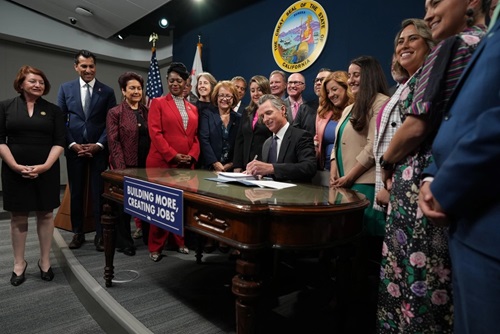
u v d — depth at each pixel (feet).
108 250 6.69
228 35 17.25
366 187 5.53
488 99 2.00
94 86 9.73
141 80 9.85
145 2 16.69
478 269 1.91
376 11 11.37
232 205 3.55
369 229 5.48
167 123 8.62
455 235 2.15
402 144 3.48
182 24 20.33
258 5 15.62
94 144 9.27
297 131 6.42
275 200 3.77
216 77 18.12
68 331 5.56
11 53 20.24
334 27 12.64
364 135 5.82
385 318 3.83
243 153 8.57
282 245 3.52
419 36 4.50
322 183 7.29
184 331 5.21
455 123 2.20
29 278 7.73
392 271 3.74
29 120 7.20
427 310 3.30
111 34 21.34
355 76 6.15
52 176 7.56
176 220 4.46
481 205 1.96
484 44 2.16
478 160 1.86
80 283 6.78
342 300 4.99
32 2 18.62
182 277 7.43
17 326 5.65
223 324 5.46
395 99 4.62
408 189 3.53
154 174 6.24
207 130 9.34
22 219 7.41
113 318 5.40
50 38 20.31
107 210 6.68
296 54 13.98
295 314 5.88
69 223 9.73
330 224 3.67
